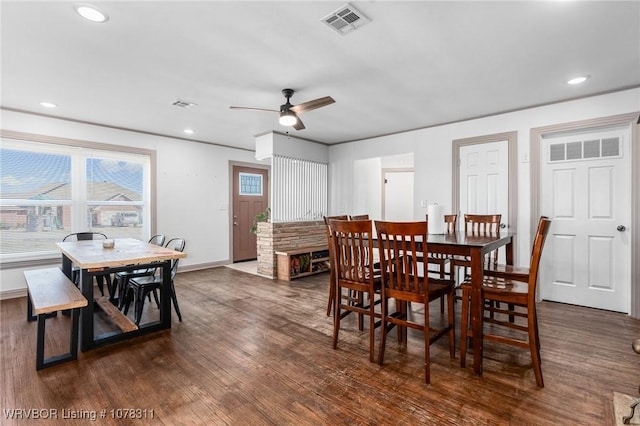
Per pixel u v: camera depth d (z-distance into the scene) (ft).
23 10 6.51
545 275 12.70
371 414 5.75
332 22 7.06
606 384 6.62
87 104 12.53
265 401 6.16
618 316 10.80
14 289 13.29
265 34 7.53
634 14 6.68
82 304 7.57
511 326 7.03
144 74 9.73
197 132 17.25
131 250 10.36
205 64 9.07
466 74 9.78
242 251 21.93
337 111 13.47
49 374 7.14
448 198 15.19
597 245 11.65
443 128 15.38
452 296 7.88
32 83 10.43
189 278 16.81
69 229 14.80
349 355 8.04
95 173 15.57
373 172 23.16
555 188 12.50
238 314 11.12
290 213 18.33
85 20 6.91
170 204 18.07
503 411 5.79
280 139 17.69
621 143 11.24
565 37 7.65
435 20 6.97
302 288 14.73
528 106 12.76
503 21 6.99
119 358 7.91
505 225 13.48
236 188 21.52
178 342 8.84
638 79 10.15
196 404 6.07
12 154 13.37
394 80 10.25
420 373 7.14
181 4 6.36
